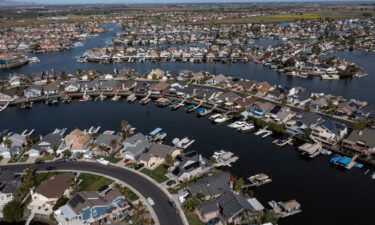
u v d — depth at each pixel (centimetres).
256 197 7406
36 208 6831
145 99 14250
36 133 11194
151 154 8662
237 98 13175
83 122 12075
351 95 14625
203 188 7131
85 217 6328
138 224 6253
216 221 6331
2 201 7050
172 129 11244
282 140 10069
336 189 7744
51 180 7375
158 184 7594
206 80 16450
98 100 14650
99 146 9162
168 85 15412
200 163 8288
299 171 8519
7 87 16150
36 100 14550
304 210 6969
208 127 11400
